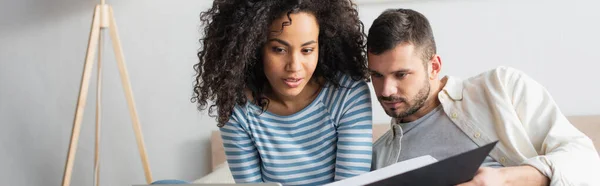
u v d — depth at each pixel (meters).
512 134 1.47
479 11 2.34
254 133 1.47
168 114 2.65
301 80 1.34
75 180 2.73
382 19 1.44
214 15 1.39
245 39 1.32
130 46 2.63
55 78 2.70
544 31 2.31
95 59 2.65
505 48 2.34
